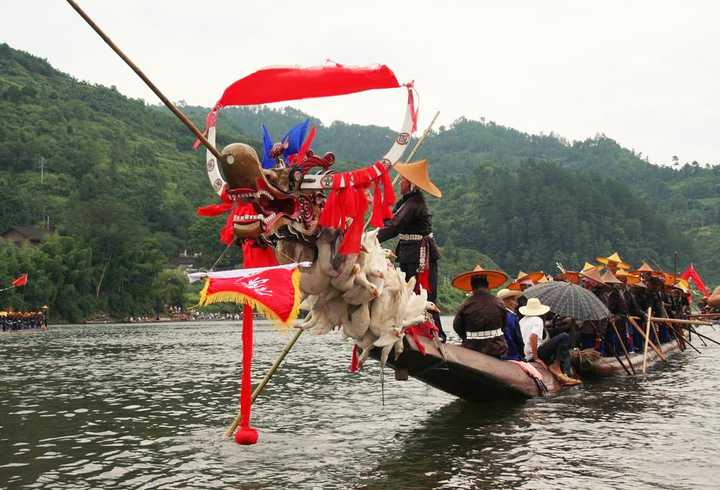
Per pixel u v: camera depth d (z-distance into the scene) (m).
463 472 7.43
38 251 79.06
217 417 10.97
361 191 7.79
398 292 8.70
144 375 17.56
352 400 12.86
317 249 8.07
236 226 7.55
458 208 198.25
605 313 14.50
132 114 196.25
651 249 187.12
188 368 19.58
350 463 7.85
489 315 12.31
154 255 92.75
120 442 9.02
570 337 15.41
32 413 11.35
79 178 140.00
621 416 10.70
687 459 7.93
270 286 7.49
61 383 15.71
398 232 10.20
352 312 8.55
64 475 7.38
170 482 7.08
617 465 7.68
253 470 7.54
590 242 186.25
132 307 89.56
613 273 20.09
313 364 20.58
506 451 8.39
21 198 114.69
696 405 11.73
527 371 12.56
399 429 9.85
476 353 11.84
